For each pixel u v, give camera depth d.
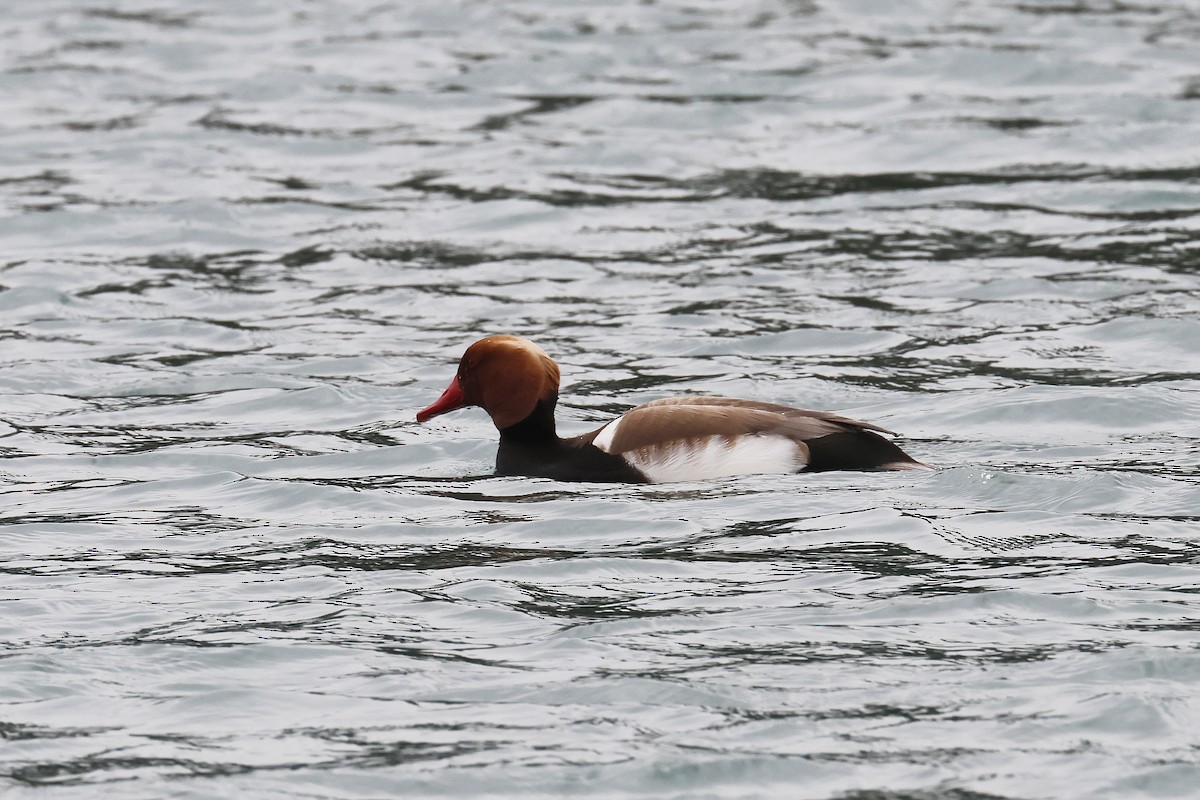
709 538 11.45
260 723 8.84
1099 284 18.98
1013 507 11.94
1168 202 22.22
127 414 15.34
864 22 33.25
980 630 9.81
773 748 8.48
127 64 30.70
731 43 31.75
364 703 9.04
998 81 28.45
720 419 12.79
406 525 11.98
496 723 8.80
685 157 24.91
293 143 25.84
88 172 24.31
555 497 12.44
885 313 18.20
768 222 21.88
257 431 14.81
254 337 17.81
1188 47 30.28
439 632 9.97
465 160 24.92
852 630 9.84
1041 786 8.09
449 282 19.72
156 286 19.64
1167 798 8.02
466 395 13.38
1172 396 14.95
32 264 20.31
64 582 10.88
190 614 10.30
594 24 33.50
